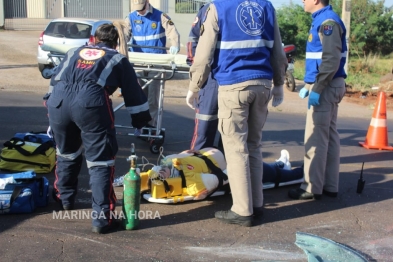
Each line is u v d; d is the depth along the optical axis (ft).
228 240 13.01
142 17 22.47
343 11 48.47
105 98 12.84
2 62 50.14
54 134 13.53
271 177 17.03
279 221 14.40
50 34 42.96
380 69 73.00
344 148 24.57
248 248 12.60
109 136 12.94
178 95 40.47
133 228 13.32
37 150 17.44
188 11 79.20
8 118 27.40
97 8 88.22
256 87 13.33
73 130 13.33
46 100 13.85
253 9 13.51
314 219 14.65
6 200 13.79
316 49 15.26
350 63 74.64
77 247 12.25
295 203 15.89
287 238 13.26
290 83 45.44
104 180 12.99
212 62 13.70
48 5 87.86
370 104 41.50
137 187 13.09
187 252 12.25
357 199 16.47
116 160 20.01
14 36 71.67
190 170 15.46
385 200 16.47
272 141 25.36
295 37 83.30
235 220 13.87
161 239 12.90
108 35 13.69
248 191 13.79
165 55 18.84
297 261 12.00
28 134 18.49
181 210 14.90
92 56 13.05
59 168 14.11
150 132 20.83
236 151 13.65
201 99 16.75
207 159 15.79
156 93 21.68
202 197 15.34
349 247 12.83
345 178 18.84
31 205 14.07
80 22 43.70
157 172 15.17
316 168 15.92
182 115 31.63
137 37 22.66
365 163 21.45
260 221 14.35
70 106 12.65
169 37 22.45
